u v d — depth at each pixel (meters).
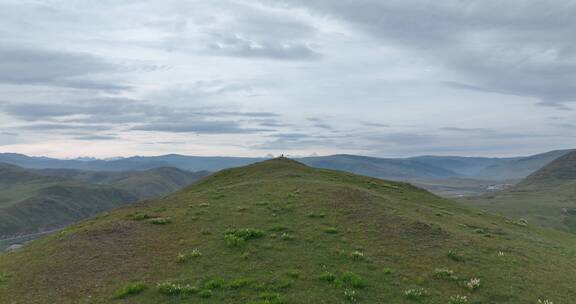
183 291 20.81
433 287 22.03
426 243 29.62
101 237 30.80
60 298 21.06
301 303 19.42
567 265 29.03
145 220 35.25
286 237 29.38
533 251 32.28
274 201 41.75
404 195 57.84
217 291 20.92
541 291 22.33
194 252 26.27
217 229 32.03
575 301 21.28
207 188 61.19
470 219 46.22
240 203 41.66
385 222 33.97
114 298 20.55
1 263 29.08
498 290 22.03
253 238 29.50
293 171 66.81
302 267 24.11
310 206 39.22
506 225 49.59
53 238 35.00
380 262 25.27
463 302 20.08
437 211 46.69
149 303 19.86
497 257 28.08
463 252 28.27
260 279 22.27
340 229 32.06
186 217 36.09
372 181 65.56
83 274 24.12
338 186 49.12
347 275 22.44
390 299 20.28
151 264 25.05
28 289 22.72
